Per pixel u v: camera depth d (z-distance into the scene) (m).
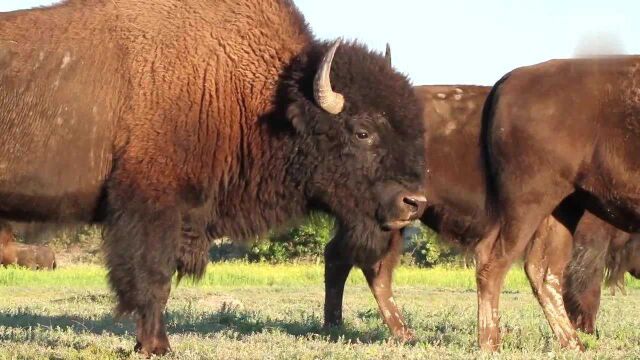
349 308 47.75
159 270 23.08
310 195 24.53
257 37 24.42
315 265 119.38
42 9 24.44
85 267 109.38
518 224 26.30
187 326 34.31
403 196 23.75
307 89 23.95
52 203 23.77
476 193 30.55
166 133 23.23
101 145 23.42
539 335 30.98
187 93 23.45
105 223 23.67
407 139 23.92
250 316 38.16
